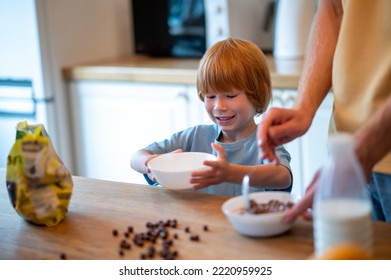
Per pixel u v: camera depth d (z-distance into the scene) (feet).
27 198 4.10
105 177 9.71
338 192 3.03
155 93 8.93
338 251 2.92
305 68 5.01
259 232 3.71
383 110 3.61
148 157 5.05
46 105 9.24
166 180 4.49
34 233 4.04
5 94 9.48
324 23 5.09
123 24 10.63
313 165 8.05
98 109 9.45
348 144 2.98
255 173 4.55
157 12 10.02
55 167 4.14
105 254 3.67
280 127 4.14
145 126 9.14
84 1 9.75
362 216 2.98
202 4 9.64
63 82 9.52
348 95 4.62
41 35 9.05
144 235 3.82
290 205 3.91
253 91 5.38
